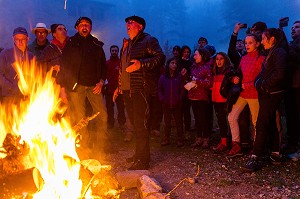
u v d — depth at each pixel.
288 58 4.52
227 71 5.42
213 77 5.67
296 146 5.28
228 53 5.88
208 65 5.71
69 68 5.33
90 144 6.00
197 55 5.72
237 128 5.26
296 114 5.17
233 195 3.89
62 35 5.46
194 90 5.84
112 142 6.50
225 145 5.69
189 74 6.93
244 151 5.54
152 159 5.37
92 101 5.61
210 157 5.41
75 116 5.47
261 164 4.68
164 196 3.53
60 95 5.31
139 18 4.68
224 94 5.21
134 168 4.73
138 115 4.72
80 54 5.32
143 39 4.69
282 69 4.30
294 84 4.93
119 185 3.94
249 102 4.96
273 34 4.42
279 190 3.96
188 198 3.84
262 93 4.51
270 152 5.01
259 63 4.86
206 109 5.89
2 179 2.85
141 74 4.64
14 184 2.85
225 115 5.63
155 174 4.65
